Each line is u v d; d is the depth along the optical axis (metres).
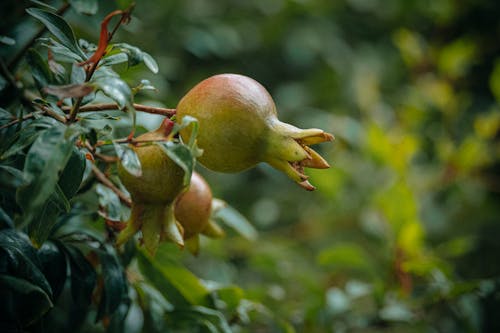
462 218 1.17
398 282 0.80
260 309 0.68
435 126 1.17
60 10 0.59
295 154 0.54
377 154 0.94
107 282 0.59
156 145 0.55
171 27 1.14
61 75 0.56
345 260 0.80
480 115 1.25
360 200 1.04
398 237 0.79
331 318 0.75
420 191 1.06
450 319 0.87
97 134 0.54
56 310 0.66
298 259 1.04
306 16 1.37
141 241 0.56
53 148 0.50
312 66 1.37
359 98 1.13
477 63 1.33
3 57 0.66
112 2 0.77
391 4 1.44
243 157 0.55
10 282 0.53
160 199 0.55
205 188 0.60
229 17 1.30
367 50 1.41
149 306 0.64
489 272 1.16
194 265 0.92
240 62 1.31
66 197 0.54
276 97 1.31
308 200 1.22
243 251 0.97
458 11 1.36
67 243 0.60
